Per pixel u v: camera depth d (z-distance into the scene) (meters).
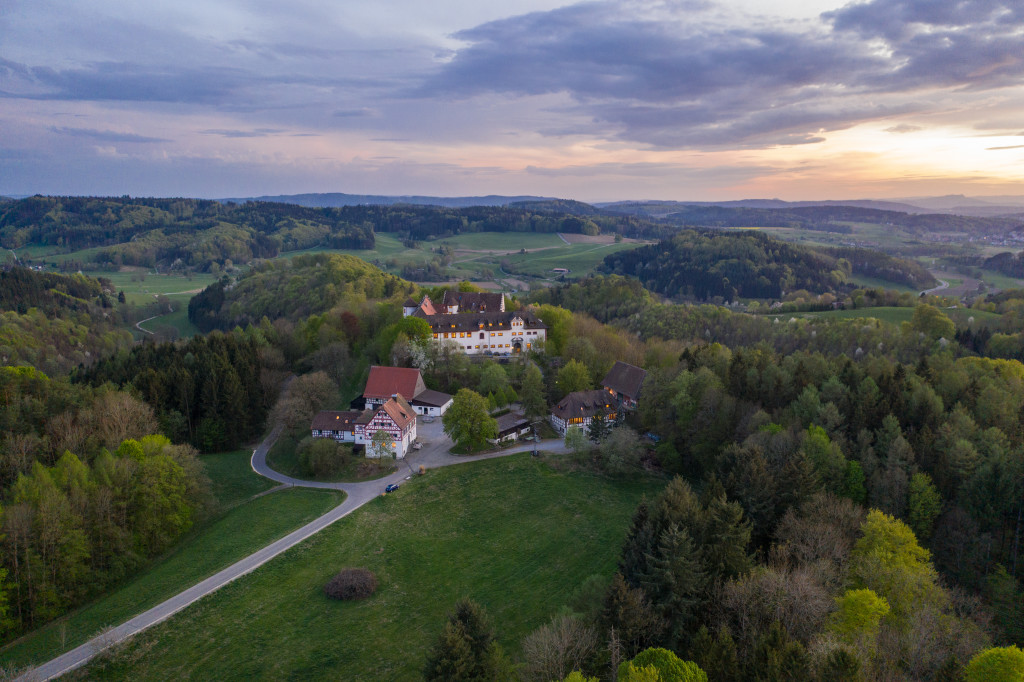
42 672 65.19
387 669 65.88
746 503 77.44
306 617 74.50
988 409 102.25
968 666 44.12
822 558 65.50
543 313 185.25
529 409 134.38
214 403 132.50
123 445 98.75
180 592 78.75
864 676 44.72
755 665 46.97
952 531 78.75
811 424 94.75
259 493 110.56
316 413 132.88
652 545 67.19
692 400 116.19
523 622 73.44
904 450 86.94
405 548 89.69
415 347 152.88
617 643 53.00
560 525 95.88
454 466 117.25
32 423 112.44
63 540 78.12
